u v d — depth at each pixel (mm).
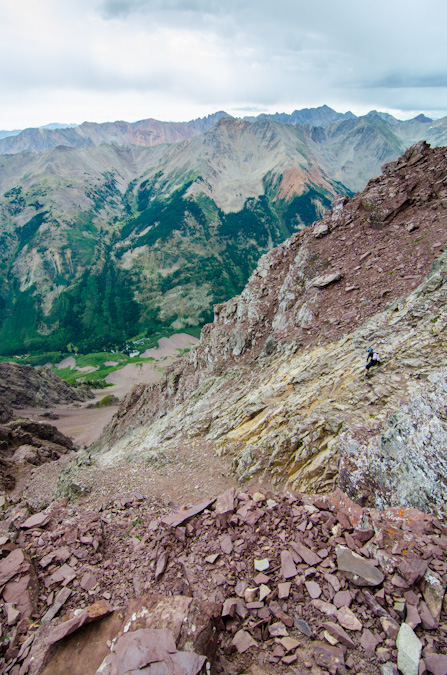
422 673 6219
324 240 34188
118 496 20500
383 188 32375
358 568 8406
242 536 10617
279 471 18031
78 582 9656
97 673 6484
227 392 32500
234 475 20344
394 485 11742
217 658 7234
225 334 39750
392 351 18438
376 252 29016
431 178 30359
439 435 11211
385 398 15984
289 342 30031
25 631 8195
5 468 39875
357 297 26656
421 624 7098
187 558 10242
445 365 15234
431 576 7793
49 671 7121
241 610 8164
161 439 32875
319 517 10500
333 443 15867
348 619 7477
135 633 7008
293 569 8938
